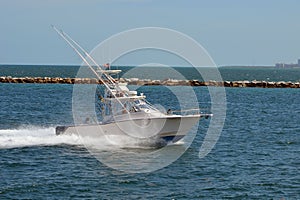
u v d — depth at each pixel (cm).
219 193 4438
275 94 18225
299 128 8788
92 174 4944
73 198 4206
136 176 4903
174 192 4438
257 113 11362
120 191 4428
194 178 4903
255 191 4503
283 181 4834
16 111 10744
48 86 19688
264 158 5922
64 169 5116
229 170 5259
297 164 5606
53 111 10925
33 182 4634
